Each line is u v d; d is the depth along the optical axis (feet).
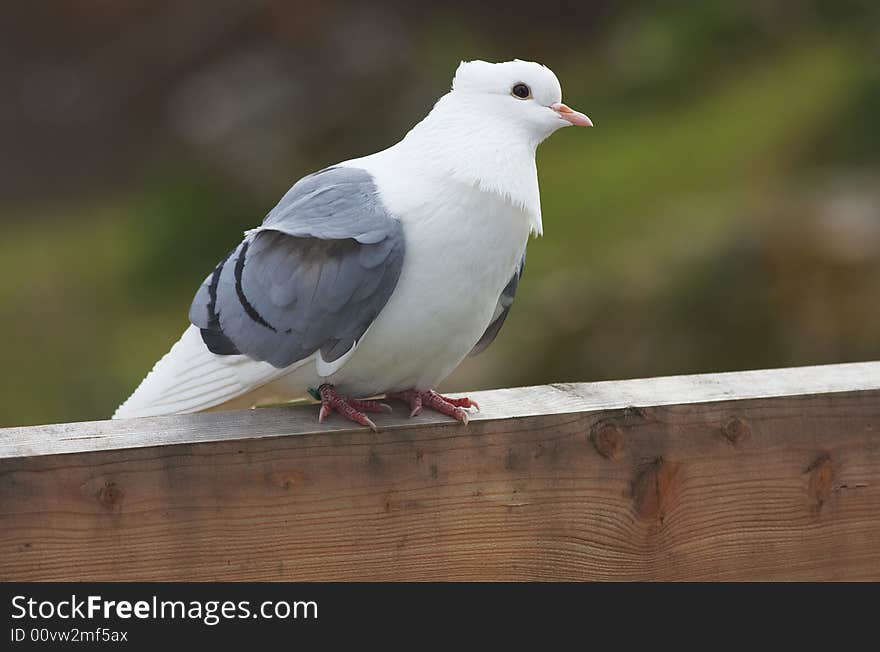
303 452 14.12
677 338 39.99
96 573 13.38
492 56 63.98
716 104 57.16
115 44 72.79
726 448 15.56
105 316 56.39
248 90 62.34
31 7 73.61
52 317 57.00
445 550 14.79
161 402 16.55
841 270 39.22
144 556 13.53
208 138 61.82
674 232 43.98
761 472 15.71
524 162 15.98
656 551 15.46
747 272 40.29
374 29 62.95
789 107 53.31
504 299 17.93
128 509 13.39
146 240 60.90
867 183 43.78
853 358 38.45
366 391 16.47
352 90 60.90
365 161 16.47
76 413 49.67
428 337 15.75
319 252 15.61
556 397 15.67
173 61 70.49
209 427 14.25
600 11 67.05
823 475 15.94
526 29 66.64
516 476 14.94
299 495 14.15
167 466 13.51
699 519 15.57
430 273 15.43
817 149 48.34
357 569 14.48
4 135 73.46
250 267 16.19
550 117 16.07
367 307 15.46
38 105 74.18
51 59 74.54
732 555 15.71
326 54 62.28
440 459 14.71
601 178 52.47
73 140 73.41
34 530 13.07
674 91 60.08
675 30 62.28
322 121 60.54
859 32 56.13
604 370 40.01
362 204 15.64
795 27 60.49
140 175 70.54
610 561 15.30
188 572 13.74
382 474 14.49
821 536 16.02
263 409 15.20
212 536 13.79
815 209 41.57
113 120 72.74
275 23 65.05
